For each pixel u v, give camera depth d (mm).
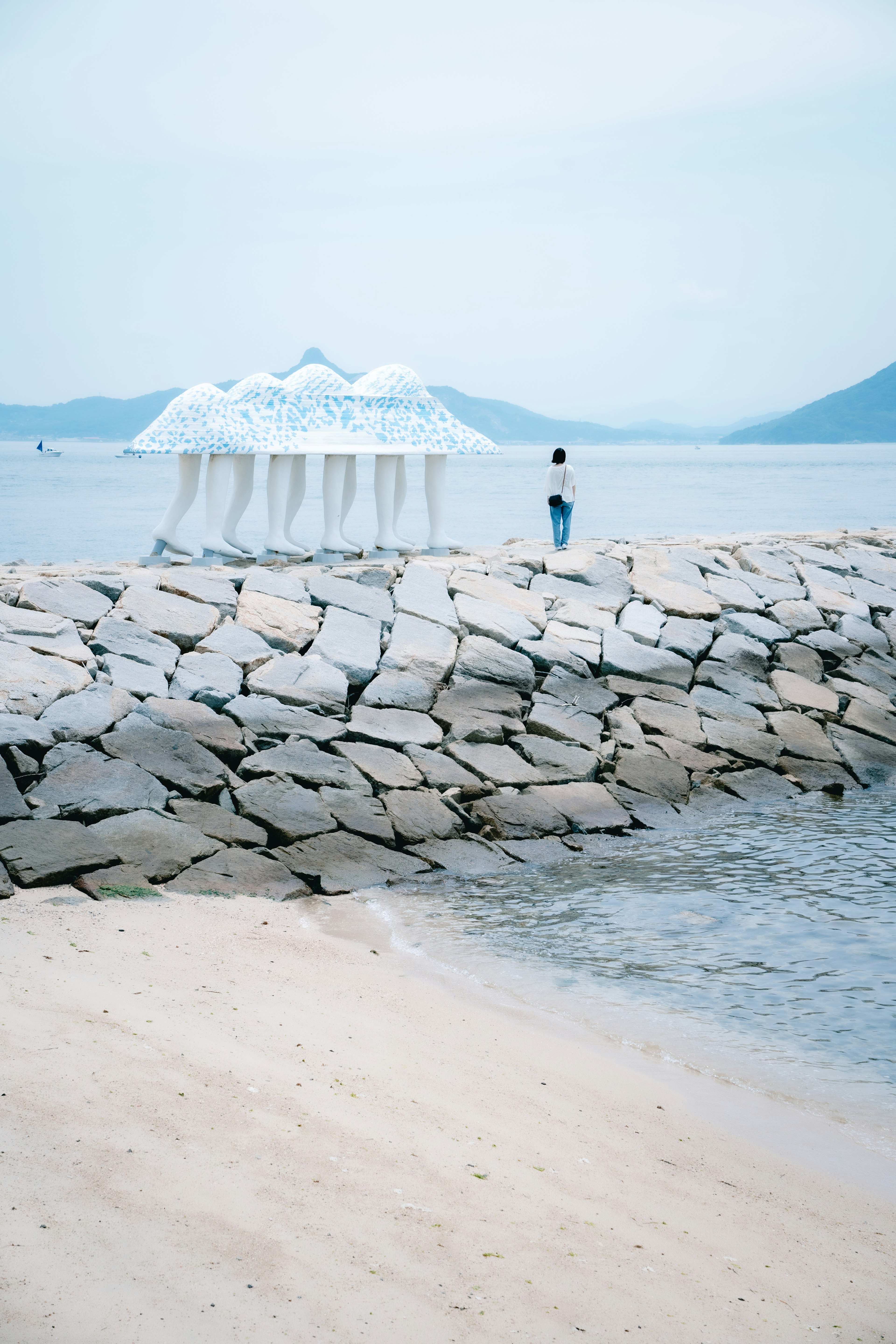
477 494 70625
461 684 12633
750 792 11945
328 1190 4234
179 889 8367
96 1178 4016
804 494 75875
